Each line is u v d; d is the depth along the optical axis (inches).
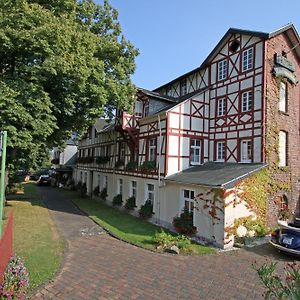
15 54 532.1
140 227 592.7
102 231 540.1
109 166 971.3
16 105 474.6
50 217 650.2
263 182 553.0
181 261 378.9
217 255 414.3
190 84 805.2
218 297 272.1
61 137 702.5
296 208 650.2
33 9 498.3
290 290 123.4
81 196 1139.9
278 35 627.5
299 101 687.1
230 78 666.8
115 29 744.3
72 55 516.7
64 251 396.8
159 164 661.9
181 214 570.9
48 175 1705.2
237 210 494.3
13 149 557.0
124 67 725.3
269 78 595.8
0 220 284.4
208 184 493.0
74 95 593.9
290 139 645.9
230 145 653.9
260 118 585.6
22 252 371.6
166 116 652.1
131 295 271.6
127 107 717.9
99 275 318.3
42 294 264.8
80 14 678.5
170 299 266.1
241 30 626.5
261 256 410.6
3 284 218.2
